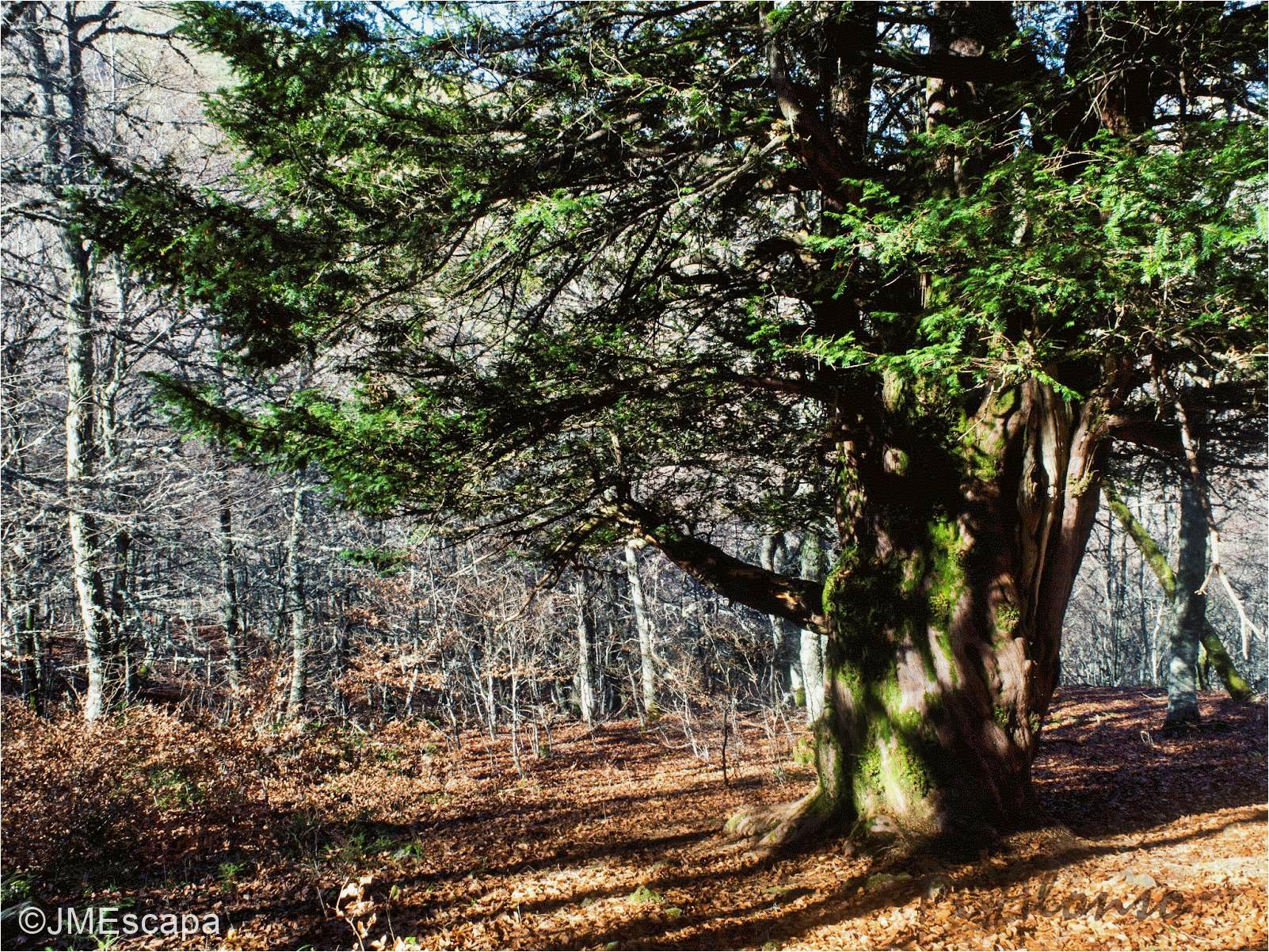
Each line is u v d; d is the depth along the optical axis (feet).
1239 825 26.45
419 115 20.22
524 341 24.47
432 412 22.67
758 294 26.09
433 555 55.67
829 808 26.73
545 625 58.03
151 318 49.73
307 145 19.53
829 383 26.37
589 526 29.60
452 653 61.41
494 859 28.60
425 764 46.50
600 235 24.18
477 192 20.98
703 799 37.93
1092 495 25.44
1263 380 19.07
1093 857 23.22
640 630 68.03
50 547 48.65
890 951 17.93
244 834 30.25
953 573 25.55
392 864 27.84
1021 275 16.26
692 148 23.48
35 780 27.71
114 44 52.75
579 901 23.40
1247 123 14.52
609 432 26.27
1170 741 44.27
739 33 21.42
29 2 45.24
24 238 55.21
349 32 18.80
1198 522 46.80
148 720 36.01
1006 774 25.04
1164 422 22.95
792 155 23.98
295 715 50.26
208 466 47.11
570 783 44.60
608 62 21.18
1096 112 20.70
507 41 20.36
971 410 25.72
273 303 20.35
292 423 21.15
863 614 26.50
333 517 61.57
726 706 48.98
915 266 18.78
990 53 22.26
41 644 51.39
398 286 21.99
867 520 27.20
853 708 26.40
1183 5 17.76
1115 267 15.37
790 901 21.74
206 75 48.01
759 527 38.17
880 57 22.50
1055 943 17.06
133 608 53.52
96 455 47.57
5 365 47.19
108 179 20.59
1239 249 15.71
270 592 80.69
